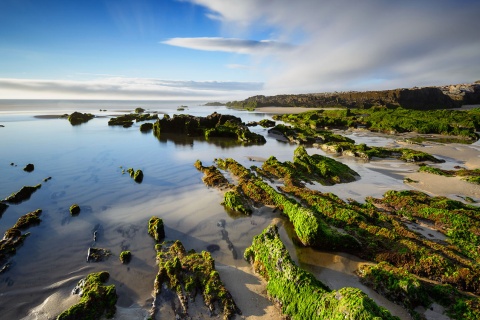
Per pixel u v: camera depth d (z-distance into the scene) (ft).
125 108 386.93
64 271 38.17
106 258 40.91
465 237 45.96
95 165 86.33
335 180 75.46
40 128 159.94
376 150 108.37
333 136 142.82
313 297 29.25
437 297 32.73
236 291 34.12
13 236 44.86
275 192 60.80
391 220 50.67
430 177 79.66
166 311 31.22
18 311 31.53
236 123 173.99
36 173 77.15
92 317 29.81
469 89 398.62
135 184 71.00
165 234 47.70
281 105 481.87
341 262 41.06
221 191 67.05
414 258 39.22
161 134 154.10
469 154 112.06
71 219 52.13
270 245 36.83
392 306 32.50
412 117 214.90
